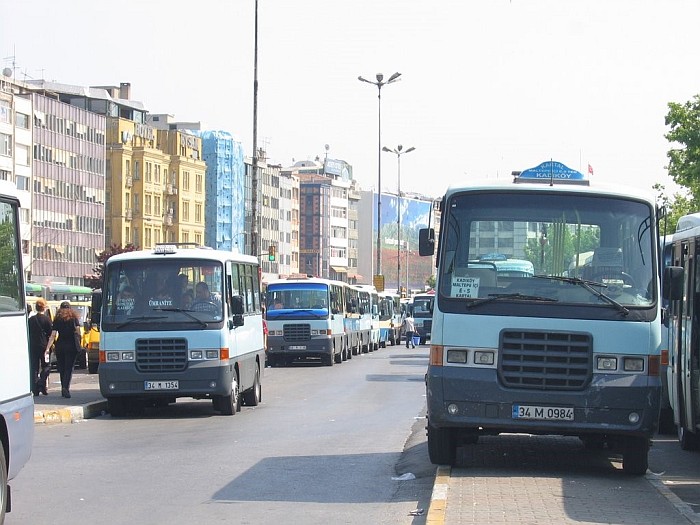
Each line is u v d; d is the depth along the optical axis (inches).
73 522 541.0
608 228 663.8
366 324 3093.0
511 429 655.1
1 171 4658.0
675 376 836.0
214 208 6865.2
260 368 1301.7
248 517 553.3
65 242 5196.9
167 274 1125.1
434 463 698.2
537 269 660.1
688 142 2449.6
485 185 675.4
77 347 1253.7
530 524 480.7
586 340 645.3
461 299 655.8
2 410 505.0
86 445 866.8
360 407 1230.3
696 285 759.1
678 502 553.0
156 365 1105.4
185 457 789.2
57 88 5866.1
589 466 717.3
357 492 633.6
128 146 5969.5
